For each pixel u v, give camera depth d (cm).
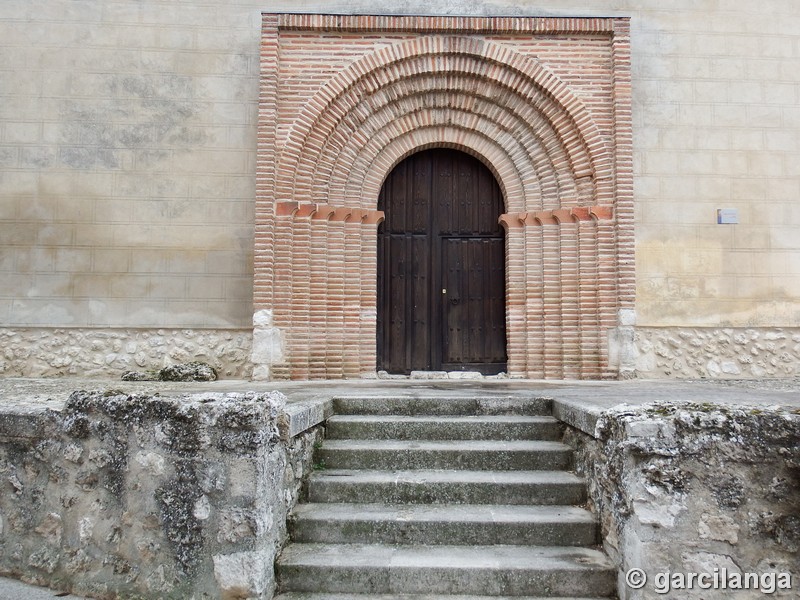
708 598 327
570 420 482
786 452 331
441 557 384
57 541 391
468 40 961
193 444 357
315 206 946
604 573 367
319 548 397
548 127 981
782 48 1012
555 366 958
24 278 949
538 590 367
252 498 347
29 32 973
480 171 1048
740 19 1011
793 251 989
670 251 980
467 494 444
